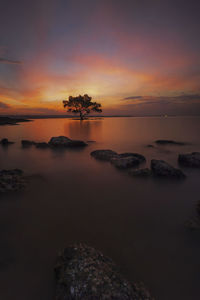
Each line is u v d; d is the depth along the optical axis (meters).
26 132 24.11
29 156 10.45
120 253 2.88
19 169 7.42
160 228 3.52
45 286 2.32
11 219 3.84
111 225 3.65
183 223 3.66
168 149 12.62
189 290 2.25
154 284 2.33
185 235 3.29
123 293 2.05
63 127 32.56
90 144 14.79
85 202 4.65
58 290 2.14
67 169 7.71
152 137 18.77
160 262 2.69
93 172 7.23
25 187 5.53
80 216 3.98
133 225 3.64
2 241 3.15
